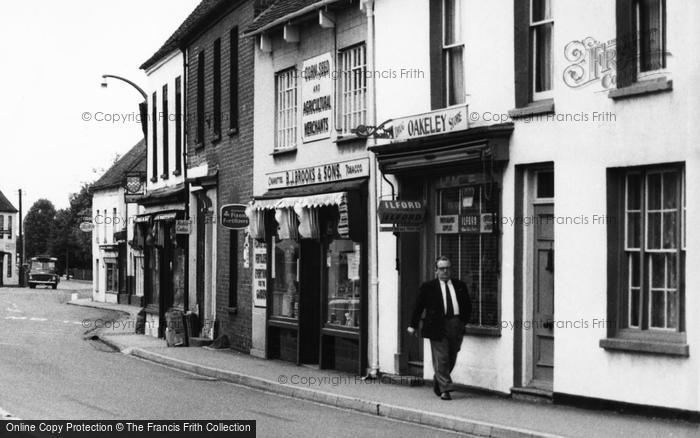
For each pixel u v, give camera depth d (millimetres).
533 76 14922
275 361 21906
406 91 17547
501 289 15273
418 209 16953
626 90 13055
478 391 15656
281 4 22969
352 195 18469
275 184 22250
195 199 28328
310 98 20797
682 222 12672
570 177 13984
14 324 36688
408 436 12156
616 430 11797
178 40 29156
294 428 12641
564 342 14000
